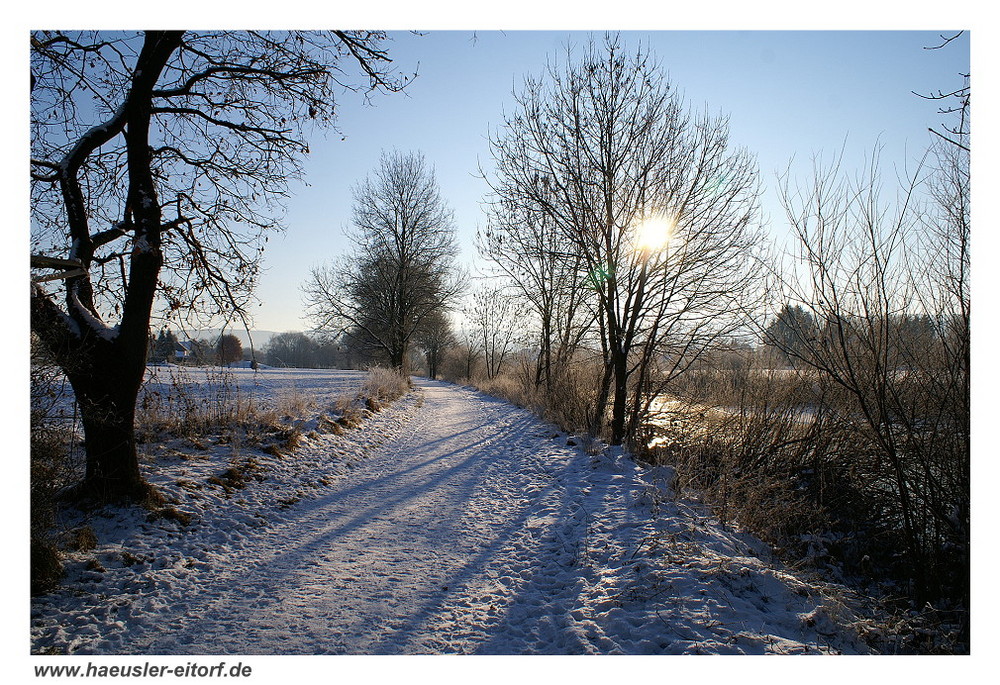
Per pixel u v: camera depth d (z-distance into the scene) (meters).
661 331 10.70
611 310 10.85
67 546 4.79
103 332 5.74
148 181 6.20
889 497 7.52
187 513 5.96
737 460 8.70
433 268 38.31
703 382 11.10
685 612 4.35
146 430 8.23
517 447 12.27
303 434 10.11
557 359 18.30
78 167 5.92
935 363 6.64
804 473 8.72
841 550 7.20
